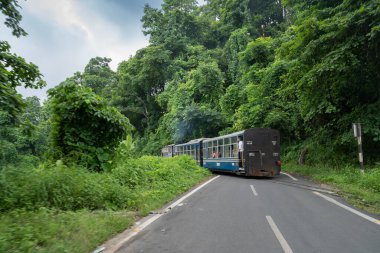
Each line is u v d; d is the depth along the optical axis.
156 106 64.06
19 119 8.98
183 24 65.75
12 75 10.95
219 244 6.29
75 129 11.82
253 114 31.89
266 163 21.11
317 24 18.91
